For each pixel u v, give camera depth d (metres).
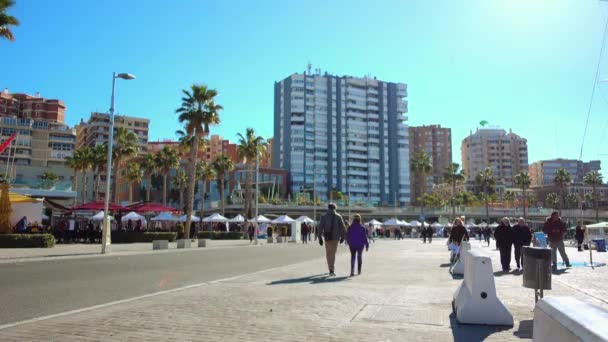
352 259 12.76
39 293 9.20
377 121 154.50
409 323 6.40
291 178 140.12
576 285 10.96
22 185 50.09
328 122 146.75
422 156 115.06
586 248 33.75
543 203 174.12
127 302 8.03
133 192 127.19
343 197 126.44
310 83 145.88
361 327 6.13
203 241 34.00
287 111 145.12
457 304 6.89
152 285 10.56
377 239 67.50
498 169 188.88
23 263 17.09
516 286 10.65
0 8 22.75
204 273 13.48
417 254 24.27
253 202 96.88
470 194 136.12
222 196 75.81
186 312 7.11
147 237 39.16
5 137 108.75
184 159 127.94
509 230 14.72
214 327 6.09
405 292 9.30
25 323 6.30
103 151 71.56
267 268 15.34
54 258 19.69
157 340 5.41
